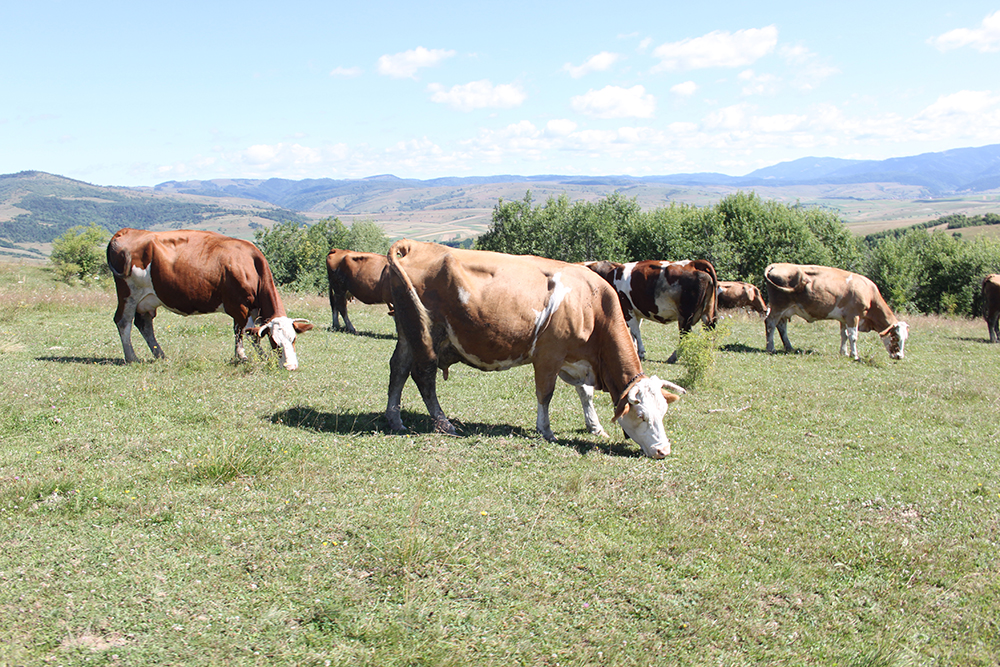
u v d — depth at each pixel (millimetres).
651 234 52344
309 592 4801
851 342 17156
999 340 22062
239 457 7035
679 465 8102
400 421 9102
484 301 8664
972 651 4531
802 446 9070
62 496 6059
